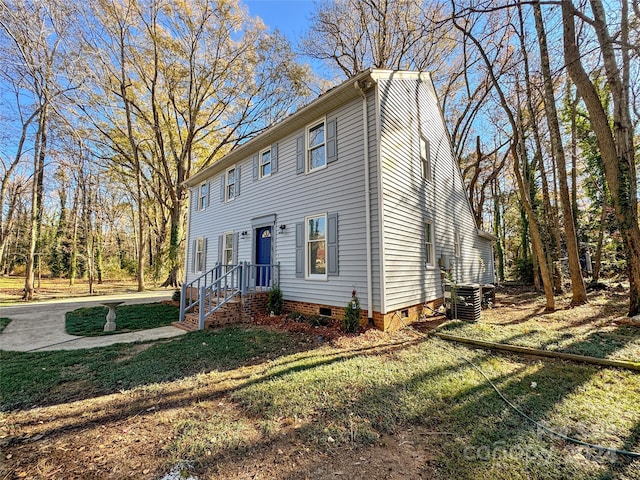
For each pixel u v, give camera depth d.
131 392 3.68
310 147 8.28
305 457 2.43
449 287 7.94
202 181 13.73
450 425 2.87
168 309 10.58
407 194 7.79
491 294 10.54
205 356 5.00
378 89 6.88
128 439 2.71
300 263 8.11
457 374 4.06
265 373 4.20
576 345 5.09
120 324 8.10
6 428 2.89
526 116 12.52
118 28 15.70
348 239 7.04
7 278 27.67
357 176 6.98
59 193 19.23
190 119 18.92
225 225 11.60
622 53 6.88
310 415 3.07
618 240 15.11
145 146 21.09
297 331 6.51
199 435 2.73
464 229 12.56
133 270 29.03
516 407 3.16
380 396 3.44
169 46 17.11
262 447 2.56
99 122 18.67
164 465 2.34
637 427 2.79
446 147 11.27
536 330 6.15
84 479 2.21
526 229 17.64
